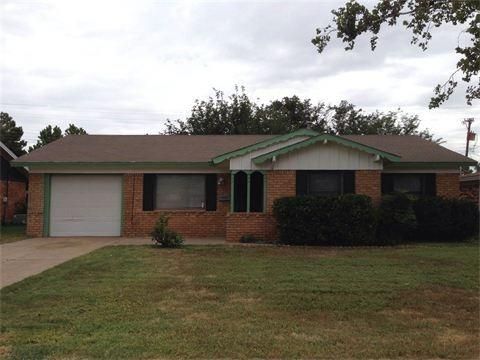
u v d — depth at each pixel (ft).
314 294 24.40
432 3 33.14
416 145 60.44
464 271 30.53
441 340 17.57
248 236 48.37
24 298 23.47
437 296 24.13
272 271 30.48
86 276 29.04
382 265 32.73
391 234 46.37
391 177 54.13
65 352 15.94
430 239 49.29
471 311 21.53
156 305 22.22
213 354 15.92
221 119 115.24
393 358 15.81
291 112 124.67
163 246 43.39
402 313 21.15
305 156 49.21
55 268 31.96
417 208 48.42
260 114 114.62
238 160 50.29
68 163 53.93
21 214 76.84
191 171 55.16
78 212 55.52
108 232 55.47
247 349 16.38
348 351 16.33
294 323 19.51
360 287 25.86
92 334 17.88
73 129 118.11
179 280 27.76
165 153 57.72
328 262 33.99
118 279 28.09
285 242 45.93
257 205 55.31
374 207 46.80
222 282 27.14
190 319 19.95
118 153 57.47
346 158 49.16
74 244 46.73
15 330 18.42
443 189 54.03
